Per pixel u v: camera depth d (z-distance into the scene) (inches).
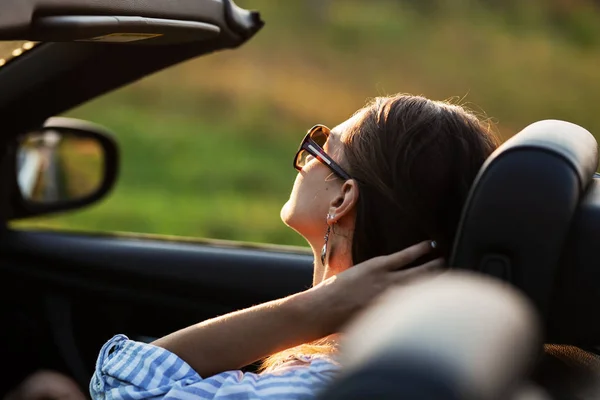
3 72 86.2
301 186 68.0
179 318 107.3
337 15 829.8
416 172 60.9
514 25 854.5
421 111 62.4
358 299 60.5
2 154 108.9
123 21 56.4
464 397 25.4
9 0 47.8
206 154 545.6
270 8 829.2
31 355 110.3
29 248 110.9
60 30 51.9
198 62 714.8
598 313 50.8
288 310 61.8
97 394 64.6
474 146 61.7
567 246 50.8
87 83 86.0
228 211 443.2
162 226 410.9
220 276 105.0
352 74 718.5
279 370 59.3
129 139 563.5
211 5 70.1
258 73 703.7
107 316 109.6
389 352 27.1
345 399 26.0
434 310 31.5
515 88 714.8
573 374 55.0
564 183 48.8
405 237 62.1
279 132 600.1
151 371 62.1
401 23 831.1
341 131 67.2
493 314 32.1
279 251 105.1
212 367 62.5
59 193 120.1
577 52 807.7
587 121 657.6
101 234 113.1
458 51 783.7
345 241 65.5
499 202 49.3
